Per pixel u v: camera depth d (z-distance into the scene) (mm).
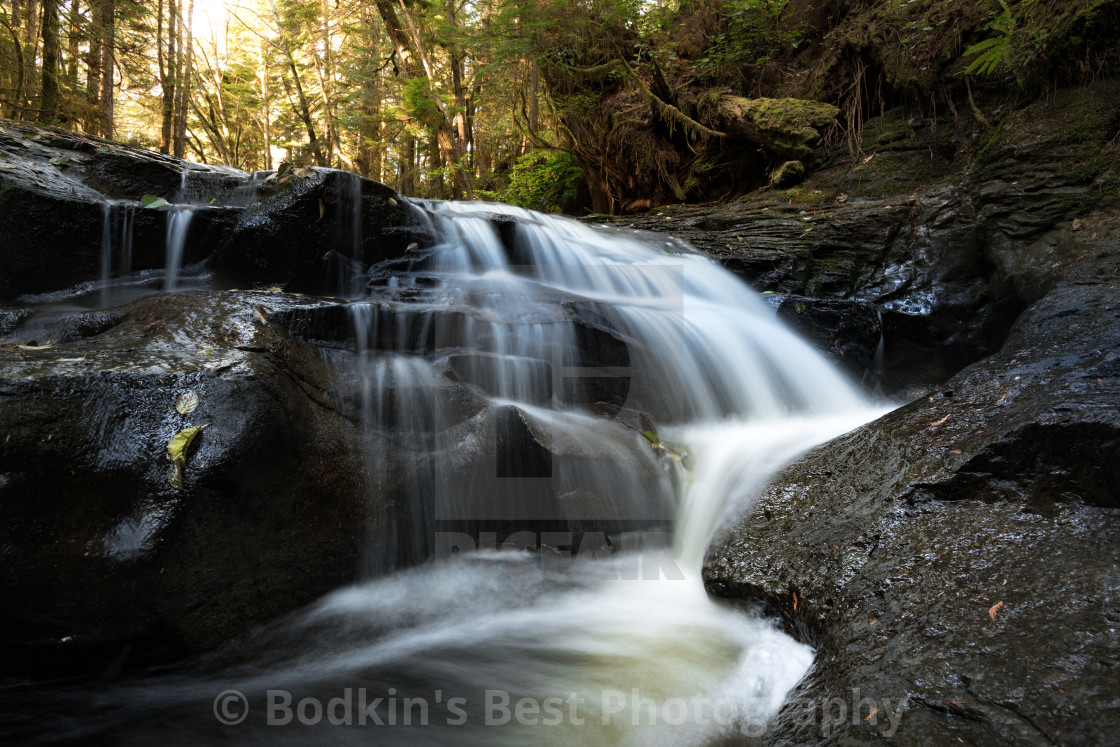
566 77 11109
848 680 1982
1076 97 6086
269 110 23047
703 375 4727
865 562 2449
